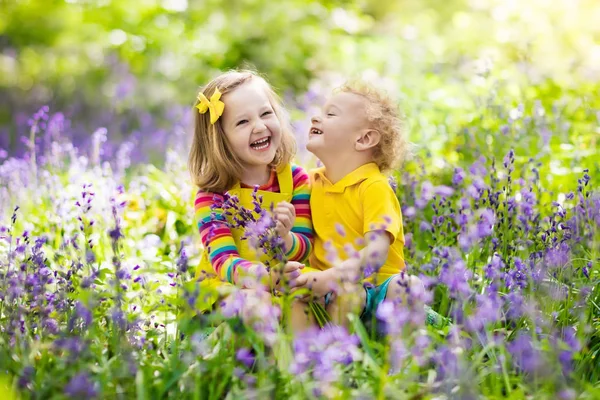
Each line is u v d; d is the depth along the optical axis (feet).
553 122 16.22
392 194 10.26
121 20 32.35
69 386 7.06
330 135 10.47
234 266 9.70
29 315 8.88
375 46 31.37
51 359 8.29
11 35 35.96
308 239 10.47
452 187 13.96
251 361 8.18
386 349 7.72
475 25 32.99
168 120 25.85
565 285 9.62
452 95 20.53
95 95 31.73
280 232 9.36
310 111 18.79
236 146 10.47
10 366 7.98
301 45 32.81
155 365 8.04
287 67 31.86
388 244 9.72
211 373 7.85
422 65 27.45
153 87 30.63
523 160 14.44
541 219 11.68
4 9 34.40
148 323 9.50
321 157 10.64
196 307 8.73
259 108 10.46
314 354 7.29
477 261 11.03
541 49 25.44
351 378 7.75
